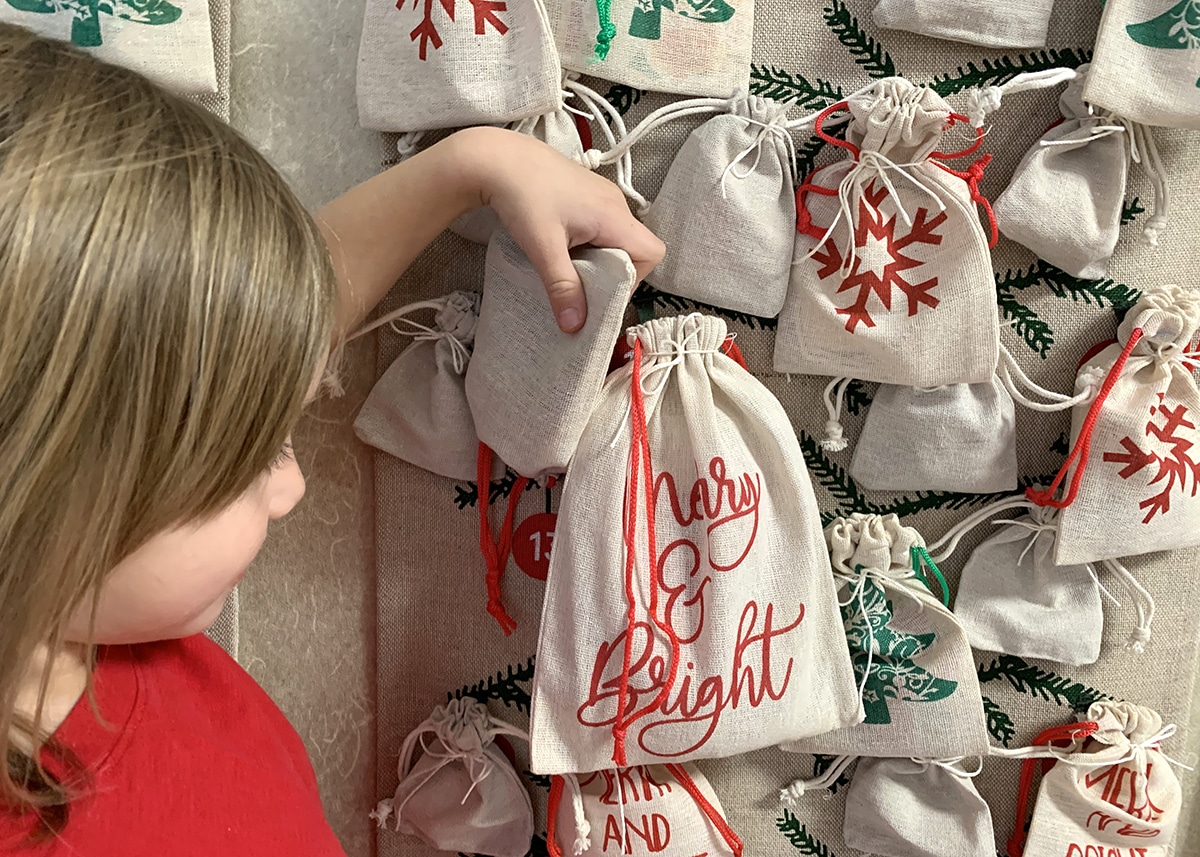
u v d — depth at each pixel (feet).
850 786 2.07
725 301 1.70
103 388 0.80
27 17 1.53
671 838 1.93
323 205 1.79
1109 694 1.99
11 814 0.98
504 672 1.98
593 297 1.45
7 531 0.81
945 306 1.67
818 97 1.69
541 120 1.66
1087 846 2.00
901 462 1.81
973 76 1.67
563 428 1.54
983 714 1.90
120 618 1.04
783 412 1.75
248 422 0.91
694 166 1.66
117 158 0.82
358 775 2.10
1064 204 1.66
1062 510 1.81
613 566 1.67
